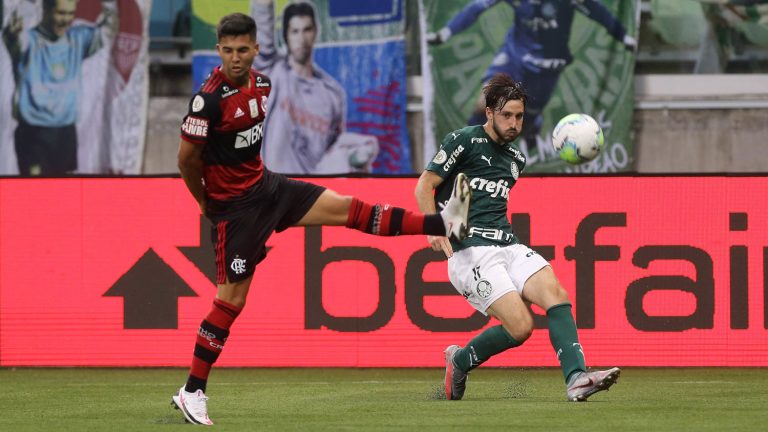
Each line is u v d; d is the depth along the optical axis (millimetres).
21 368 27062
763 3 37625
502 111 18453
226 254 15414
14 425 16016
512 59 36812
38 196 27109
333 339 26953
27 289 27156
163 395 21188
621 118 36969
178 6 37219
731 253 26688
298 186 15703
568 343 18172
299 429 15008
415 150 37156
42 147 36781
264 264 27031
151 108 37281
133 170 37188
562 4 36781
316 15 36562
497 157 18859
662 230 26703
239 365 27016
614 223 26688
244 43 14492
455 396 19625
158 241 27031
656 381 23891
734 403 18719
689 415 16609
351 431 14727
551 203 26688
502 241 18781
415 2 37000
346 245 26984
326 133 36625
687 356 26625
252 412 17719
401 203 26562
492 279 18453
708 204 26703
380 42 36625
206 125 14688
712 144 37906
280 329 26984
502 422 15602
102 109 36969
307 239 27016
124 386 23188
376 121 36656
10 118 36719
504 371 26672
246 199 15305
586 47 36844
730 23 37719
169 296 27016
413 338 26844
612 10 36875
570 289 26625
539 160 36719
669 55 37844
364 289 26906
